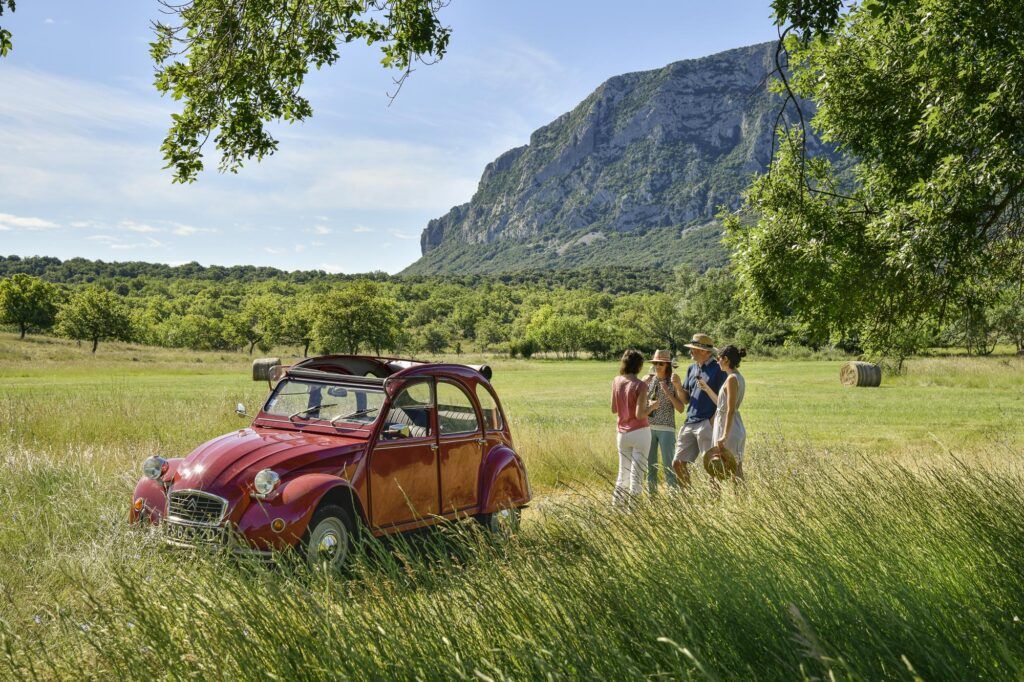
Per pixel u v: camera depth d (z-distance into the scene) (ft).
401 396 22.20
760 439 39.50
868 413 78.54
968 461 29.43
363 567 11.14
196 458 20.15
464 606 9.19
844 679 6.89
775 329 26.66
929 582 10.05
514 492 25.27
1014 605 9.22
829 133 26.96
